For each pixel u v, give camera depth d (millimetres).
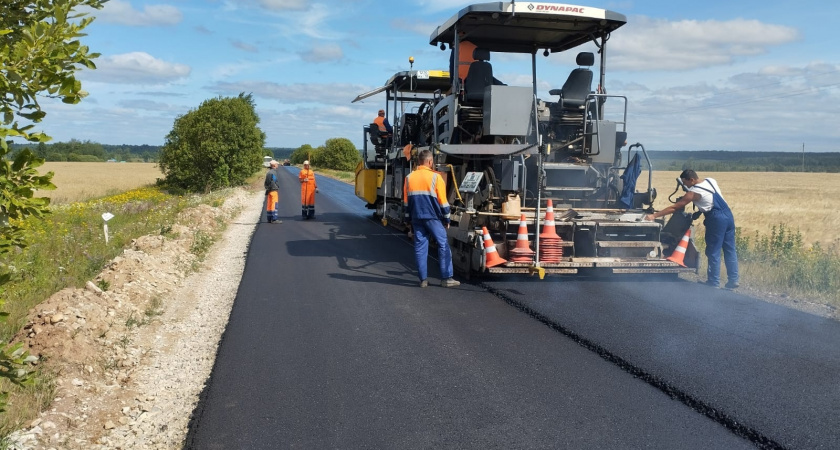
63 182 42500
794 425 3797
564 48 10453
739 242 10469
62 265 8344
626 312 6484
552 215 7797
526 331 5875
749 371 4703
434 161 9617
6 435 3674
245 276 8719
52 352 4855
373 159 16516
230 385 4594
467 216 8359
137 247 9656
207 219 15055
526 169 8992
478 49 9344
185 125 32812
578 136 9445
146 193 28047
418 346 5457
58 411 4090
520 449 3564
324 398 4340
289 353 5301
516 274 8609
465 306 6875
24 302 6246
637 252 8273
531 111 8539
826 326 5945
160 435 3902
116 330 5789
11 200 2262
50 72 2281
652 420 3924
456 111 9141
